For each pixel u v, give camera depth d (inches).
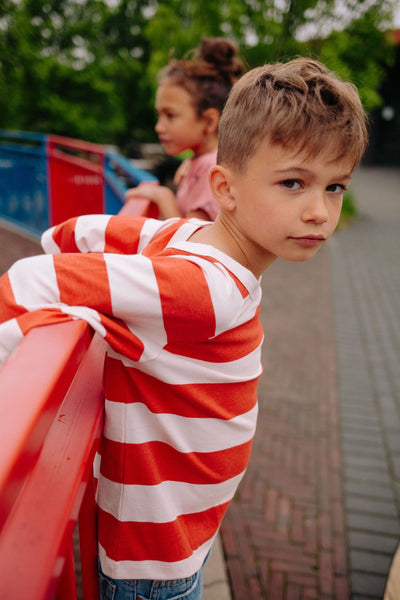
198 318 29.2
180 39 318.7
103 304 27.5
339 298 259.9
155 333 29.3
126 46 832.3
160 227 38.8
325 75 31.3
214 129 68.3
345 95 30.0
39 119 502.0
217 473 35.8
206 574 88.0
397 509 111.0
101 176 170.4
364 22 311.1
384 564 96.0
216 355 32.2
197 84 65.9
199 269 29.6
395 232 444.5
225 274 30.7
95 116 523.5
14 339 25.2
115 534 35.2
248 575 90.7
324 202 30.2
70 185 208.1
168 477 34.7
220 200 32.9
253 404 37.0
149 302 27.8
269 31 302.4
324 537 101.2
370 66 329.1
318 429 139.2
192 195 67.9
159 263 28.6
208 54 67.6
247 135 29.8
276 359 180.9
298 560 95.1
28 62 454.6
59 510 21.8
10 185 276.2
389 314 241.4
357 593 89.4
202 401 32.8
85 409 29.8
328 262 331.6
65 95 510.3
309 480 117.8
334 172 29.6
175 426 33.0
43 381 20.7
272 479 117.1
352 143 29.2
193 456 34.3
